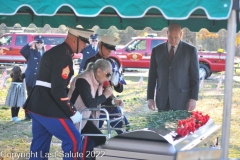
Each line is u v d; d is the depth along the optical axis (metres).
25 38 32.47
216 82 28.22
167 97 9.26
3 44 32.53
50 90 6.82
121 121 8.66
